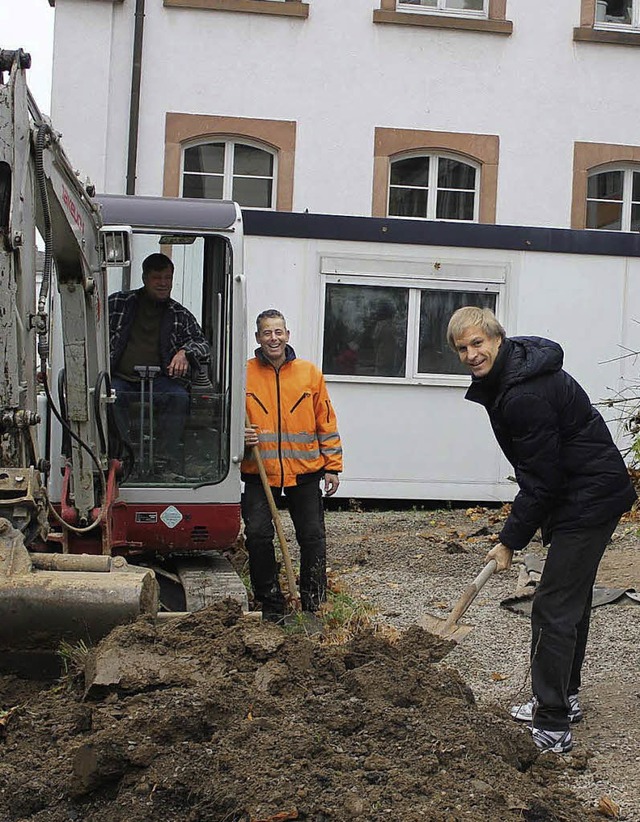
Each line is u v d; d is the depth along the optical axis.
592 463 4.93
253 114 16.69
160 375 7.70
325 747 4.12
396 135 16.97
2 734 4.40
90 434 6.68
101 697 4.65
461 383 13.41
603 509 4.93
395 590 8.59
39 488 5.01
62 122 16.36
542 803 3.93
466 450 13.48
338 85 16.84
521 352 4.92
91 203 6.39
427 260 13.27
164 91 16.50
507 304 13.41
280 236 13.03
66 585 4.95
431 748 4.18
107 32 16.34
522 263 13.41
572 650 4.96
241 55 16.62
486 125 17.19
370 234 13.16
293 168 16.80
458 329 4.91
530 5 17.23
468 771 4.06
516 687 5.98
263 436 7.64
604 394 13.54
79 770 3.95
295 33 16.72
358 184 16.92
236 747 4.11
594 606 7.77
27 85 4.97
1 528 4.92
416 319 13.32
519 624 7.39
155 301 7.74
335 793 3.81
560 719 4.95
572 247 13.45
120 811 3.81
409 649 5.30
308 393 7.71
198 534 7.62
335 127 16.86
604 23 17.66
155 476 7.62
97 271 6.62
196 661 4.81
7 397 4.79
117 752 3.99
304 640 5.08
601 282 13.51
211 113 16.59
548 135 17.33
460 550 10.21
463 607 5.21
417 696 4.70
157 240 7.75
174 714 4.23
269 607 7.71
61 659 5.00
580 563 4.95
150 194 16.56
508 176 17.27
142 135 16.50
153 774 3.91
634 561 9.14
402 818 3.63
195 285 7.79
